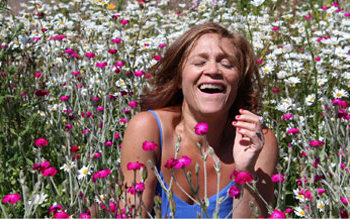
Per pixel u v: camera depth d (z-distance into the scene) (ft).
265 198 7.04
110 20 16.89
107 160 9.56
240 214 6.58
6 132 9.36
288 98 10.28
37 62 13.78
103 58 14.20
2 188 8.04
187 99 6.75
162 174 6.89
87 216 5.78
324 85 12.03
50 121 9.87
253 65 7.45
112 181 5.63
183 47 6.89
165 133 6.92
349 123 8.26
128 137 6.83
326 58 14.07
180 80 7.18
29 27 15.56
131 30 16.14
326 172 6.97
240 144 6.61
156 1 20.81
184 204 6.94
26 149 9.24
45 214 7.91
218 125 6.89
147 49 14.35
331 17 17.43
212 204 6.92
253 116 6.50
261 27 15.39
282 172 9.40
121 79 11.37
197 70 6.52
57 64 13.01
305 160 8.45
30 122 8.96
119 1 19.74
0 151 8.53
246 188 6.56
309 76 13.23
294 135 8.77
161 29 17.44
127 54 12.86
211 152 5.26
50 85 11.97
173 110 7.32
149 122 6.84
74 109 10.59
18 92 9.26
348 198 6.83
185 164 5.23
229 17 16.49
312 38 15.44
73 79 11.48
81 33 15.84
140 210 5.40
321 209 6.97
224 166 7.06
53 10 19.66
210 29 6.82
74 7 19.75
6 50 10.13
